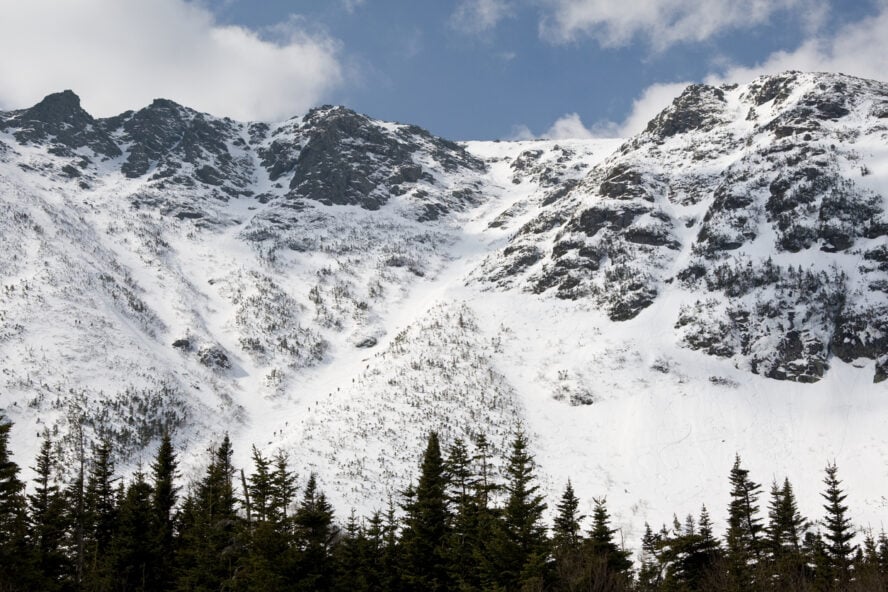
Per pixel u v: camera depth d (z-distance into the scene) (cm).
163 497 8650
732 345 19862
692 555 7200
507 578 6253
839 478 15050
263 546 6056
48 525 7162
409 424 16900
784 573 6750
